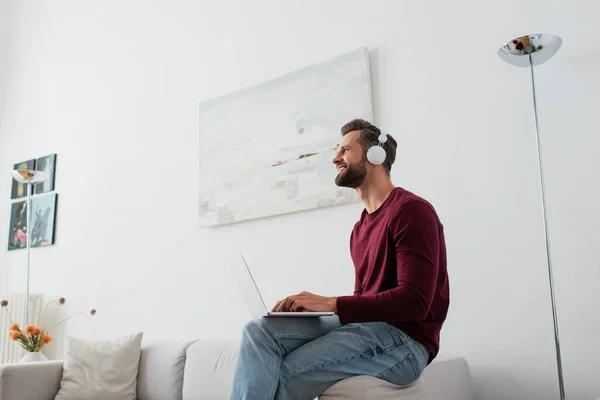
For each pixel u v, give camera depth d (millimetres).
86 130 4461
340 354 1585
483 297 2486
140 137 4070
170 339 3602
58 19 4953
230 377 2713
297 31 3354
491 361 2428
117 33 4426
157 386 3006
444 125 2705
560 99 2406
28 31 5211
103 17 4570
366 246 1854
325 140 3066
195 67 3848
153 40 4152
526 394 2330
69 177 4496
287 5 3428
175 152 3834
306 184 3098
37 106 4926
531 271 2383
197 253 3566
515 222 2449
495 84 2588
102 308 4023
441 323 1763
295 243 3121
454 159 2650
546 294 2336
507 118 2533
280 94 3301
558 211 2354
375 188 1912
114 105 4305
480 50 2654
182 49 3953
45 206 4578
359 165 1917
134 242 3934
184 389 2863
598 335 2201
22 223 4734
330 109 3072
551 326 2309
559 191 2361
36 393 2980
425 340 1709
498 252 2475
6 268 4773
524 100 2500
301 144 3158
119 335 3881
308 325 1662
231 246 3402
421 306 1570
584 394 2201
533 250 2391
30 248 4617
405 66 2877
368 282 1784
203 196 3545
